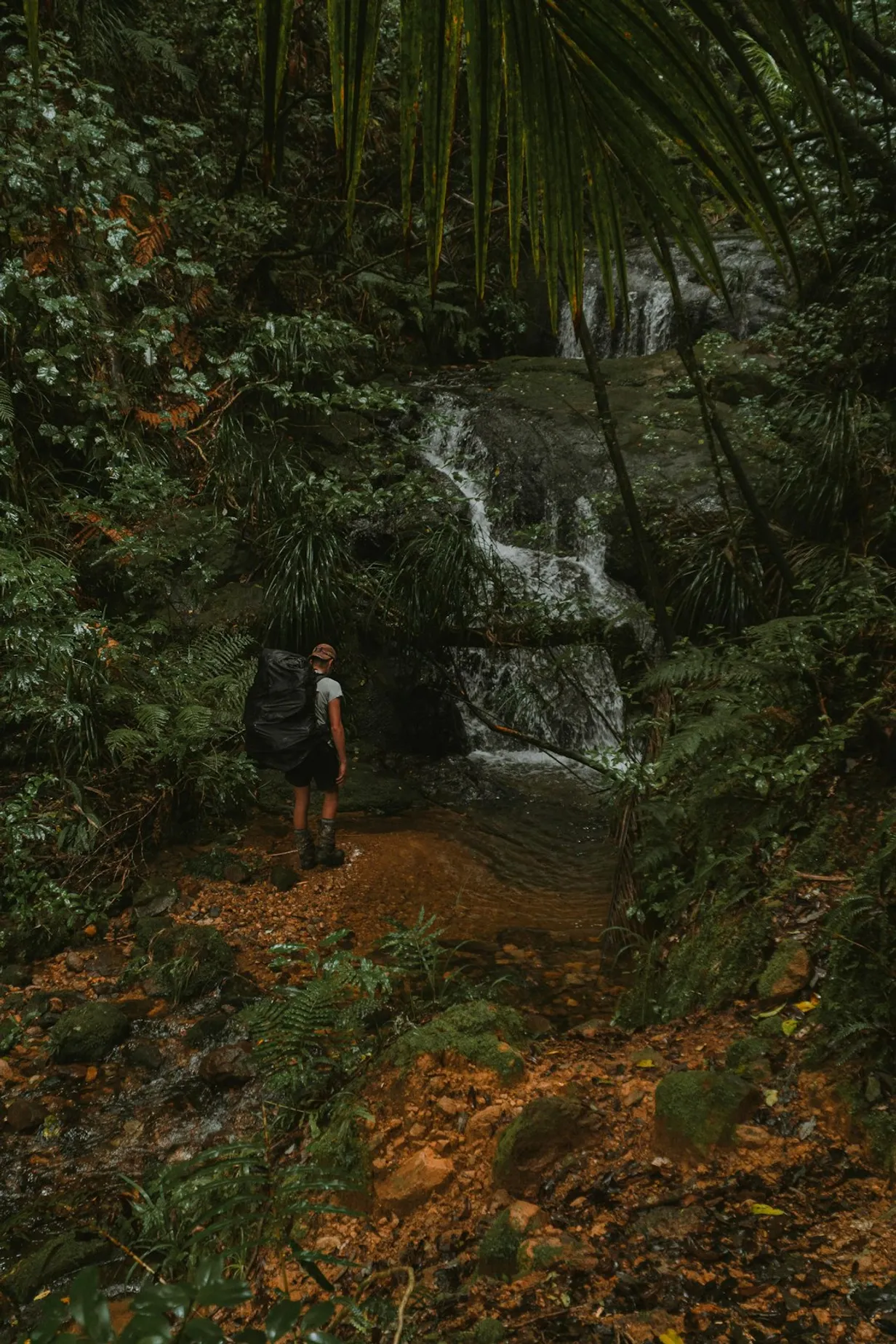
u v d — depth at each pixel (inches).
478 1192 112.3
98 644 250.1
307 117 411.5
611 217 53.7
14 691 238.7
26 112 254.2
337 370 392.2
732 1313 85.9
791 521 308.5
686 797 191.9
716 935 162.1
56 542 283.1
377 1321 90.0
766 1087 121.7
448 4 42.4
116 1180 138.5
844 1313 84.2
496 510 333.1
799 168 47.3
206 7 398.0
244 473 327.6
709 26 44.7
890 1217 96.4
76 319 266.8
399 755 321.7
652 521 325.1
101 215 288.8
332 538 312.0
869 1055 120.5
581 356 524.1
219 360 296.5
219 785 256.8
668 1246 96.1
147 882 228.5
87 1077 164.9
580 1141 115.3
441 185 44.2
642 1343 83.1
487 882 243.6
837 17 46.2
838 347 334.0
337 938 159.9
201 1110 154.7
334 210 437.7
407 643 328.8
